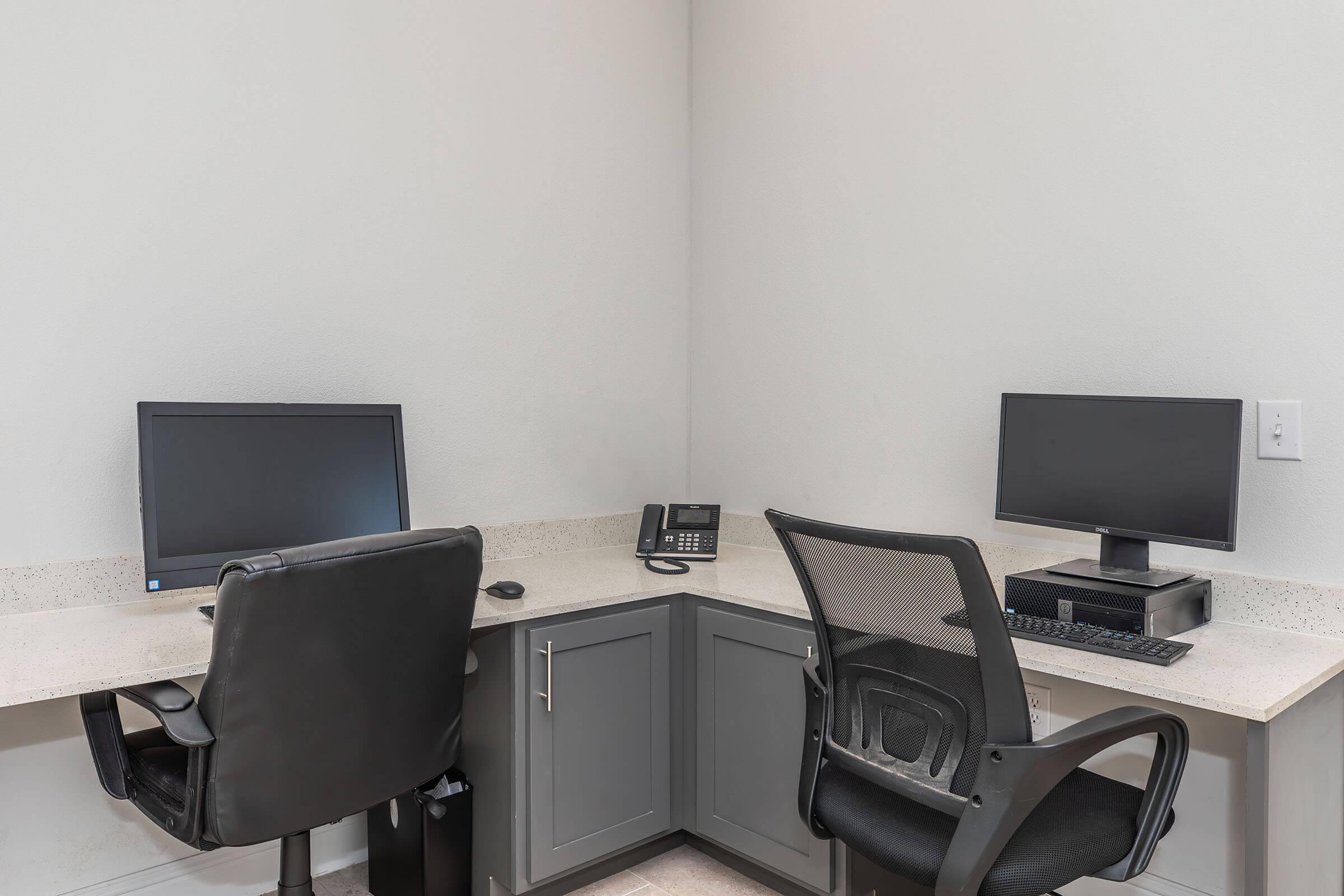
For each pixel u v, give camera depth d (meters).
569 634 2.02
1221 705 1.30
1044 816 1.34
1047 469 1.88
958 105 2.21
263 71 2.09
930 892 1.76
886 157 2.37
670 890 2.16
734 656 2.12
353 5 2.22
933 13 2.25
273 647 1.35
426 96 2.35
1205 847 1.75
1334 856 1.61
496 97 2.48
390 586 1.45
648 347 2.86
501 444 2.52
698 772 2.22
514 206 2.53
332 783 1.46
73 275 1.87
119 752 1.54
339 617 1.40
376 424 2.10
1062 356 2.03
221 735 1.34
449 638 1.58
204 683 1.35
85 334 1.88
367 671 1.46
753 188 2.74
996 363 2.15
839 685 1.52
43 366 1.84
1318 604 1.66
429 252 2.37
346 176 2.22
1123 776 1.83
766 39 2.68
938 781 1.34
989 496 2.18
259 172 2.09
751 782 2.09
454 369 2.42
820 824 1.56
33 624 1.75
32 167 1.81
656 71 2.85
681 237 2.94
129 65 1.92
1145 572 1.77
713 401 2.89
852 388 2.48
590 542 2.71
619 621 2.11
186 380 2.01
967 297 2.21
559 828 2.03
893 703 1.41
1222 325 1.79
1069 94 2.00
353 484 2.04
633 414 2.83
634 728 2.17
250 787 1.38
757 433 2.75
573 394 2.68
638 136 2.81
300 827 1.44
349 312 2.24
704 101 2.89
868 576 1.40
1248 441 1.76
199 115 2.01
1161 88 1.86
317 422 2.00
